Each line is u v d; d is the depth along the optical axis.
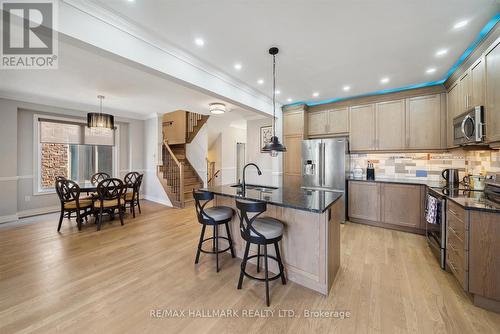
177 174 5.76
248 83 3.45
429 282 2.11
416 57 2.59
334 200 2.09
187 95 4.07
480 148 2.69
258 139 5.65
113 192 3.91
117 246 3.01
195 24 2.00
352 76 3.16
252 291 2.00
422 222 3.33
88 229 3.72
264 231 1.92
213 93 2.96
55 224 3.97
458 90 2.84
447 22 1.94
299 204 1.91
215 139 7.43
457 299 1.86
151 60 2.17
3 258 2.64
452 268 2.09
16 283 2.11
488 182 2.51
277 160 4.88
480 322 1.60
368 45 2.33
